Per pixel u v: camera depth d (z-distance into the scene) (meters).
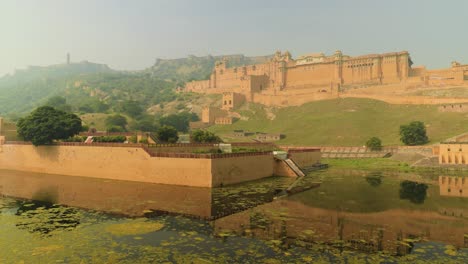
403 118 108.31
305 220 25.80
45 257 17.89
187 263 17.08
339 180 48.44
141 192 36.53
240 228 23.36
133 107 157.62
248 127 133.38
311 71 157.38
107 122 118.88
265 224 24.50
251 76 163.12
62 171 51.75
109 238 20.98
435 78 127.06
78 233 21.95
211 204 31.03
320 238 21.28
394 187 42.16
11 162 58.28
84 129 85.56
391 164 69.56
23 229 22.89
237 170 44.28
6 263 17.12
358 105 127.62
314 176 53.06
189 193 36.19
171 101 195.75
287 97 151.00
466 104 100.19
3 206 30.05
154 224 24.09
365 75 142.62
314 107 137.25
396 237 21.70
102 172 47.44
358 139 97.00
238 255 18.19
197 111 166.25
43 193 36.22
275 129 122.88
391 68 137.12
